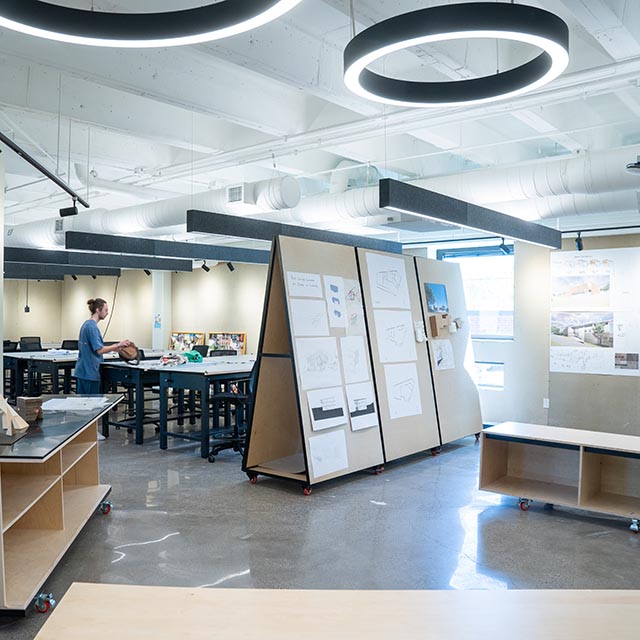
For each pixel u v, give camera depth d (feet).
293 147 20.88
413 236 31.40
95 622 5.35
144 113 18.74
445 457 22.56
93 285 53.26
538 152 24.32
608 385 25.76
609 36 11.86
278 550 13.44
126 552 13.19
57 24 8.14
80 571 12.19
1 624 10.02
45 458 10.30
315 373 18.12
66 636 5.11
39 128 20.95
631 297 25.22
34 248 31.68
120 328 51.01
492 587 11.69
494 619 5.48
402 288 22.49
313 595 5.95
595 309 26.03
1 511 9.98
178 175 25.16
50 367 30.07
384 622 5.40
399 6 11.59
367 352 20.26
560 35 8.16
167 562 12.68
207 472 20.02
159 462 21.36
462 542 14.10
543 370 27.35
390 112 17.02
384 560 12.97
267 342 18.70
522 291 27.91
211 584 11.67
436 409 23.02
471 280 30.73
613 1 10.96
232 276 43.50
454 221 17.84
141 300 49.39
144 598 5.82
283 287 17.76
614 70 14.11
